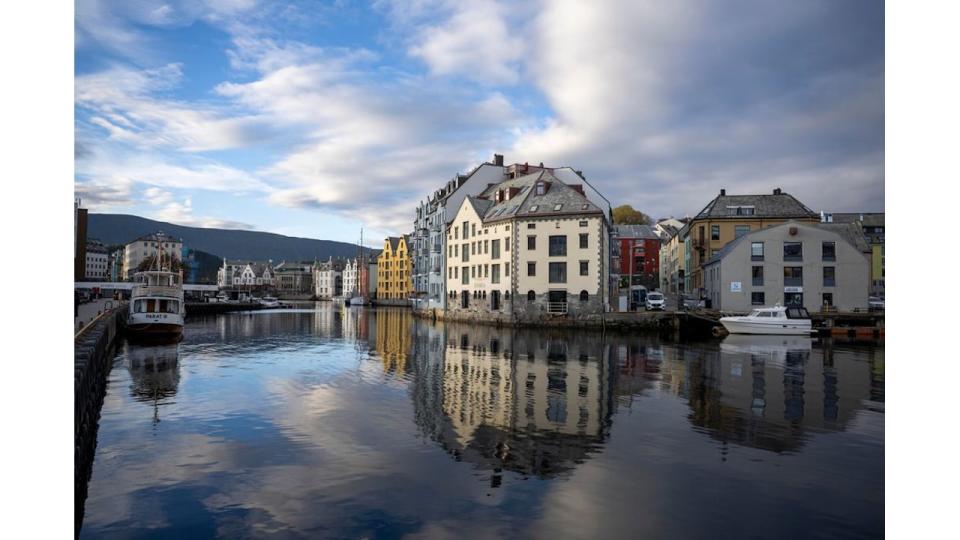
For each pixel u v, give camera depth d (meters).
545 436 15.30
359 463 13.09
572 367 28.28
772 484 11.77
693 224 78.06
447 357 32.53
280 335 48.84
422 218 91.50
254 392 21.55
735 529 9.73
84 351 17.72
